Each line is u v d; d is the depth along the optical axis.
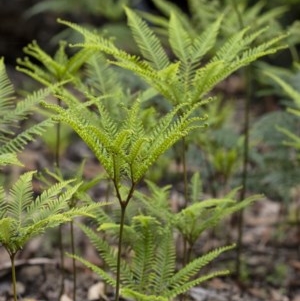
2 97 2.91
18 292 4.48
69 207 3.21
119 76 4.69
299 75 5.20
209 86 3.08
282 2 8.82
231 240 5.50
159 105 4.74
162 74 2.94
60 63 3.71
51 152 7.06
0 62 2.96
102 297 4.14
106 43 3.11
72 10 9.16
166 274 2.92
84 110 3.18
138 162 2.48
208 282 4.70
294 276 5.06
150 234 2.98
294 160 5.03
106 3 7.52
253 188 5.07
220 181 5.50
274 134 5.00
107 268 4.34
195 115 4.34
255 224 5.85
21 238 2.43
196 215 3.22
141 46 3.31
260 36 4.75
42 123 2.78
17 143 2.74
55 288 4.55
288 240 5.61
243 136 5.01
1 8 10.02
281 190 5.04
